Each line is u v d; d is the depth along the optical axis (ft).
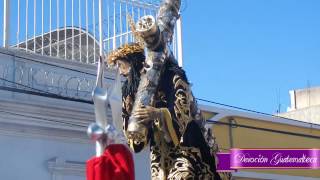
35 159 32.19
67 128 33.30
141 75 10.38
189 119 10.39
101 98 9.16
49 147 32.81
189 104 10.42
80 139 33.78
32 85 32.91
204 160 10.64
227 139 43.32
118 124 9.41
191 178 10.35
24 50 33.01
